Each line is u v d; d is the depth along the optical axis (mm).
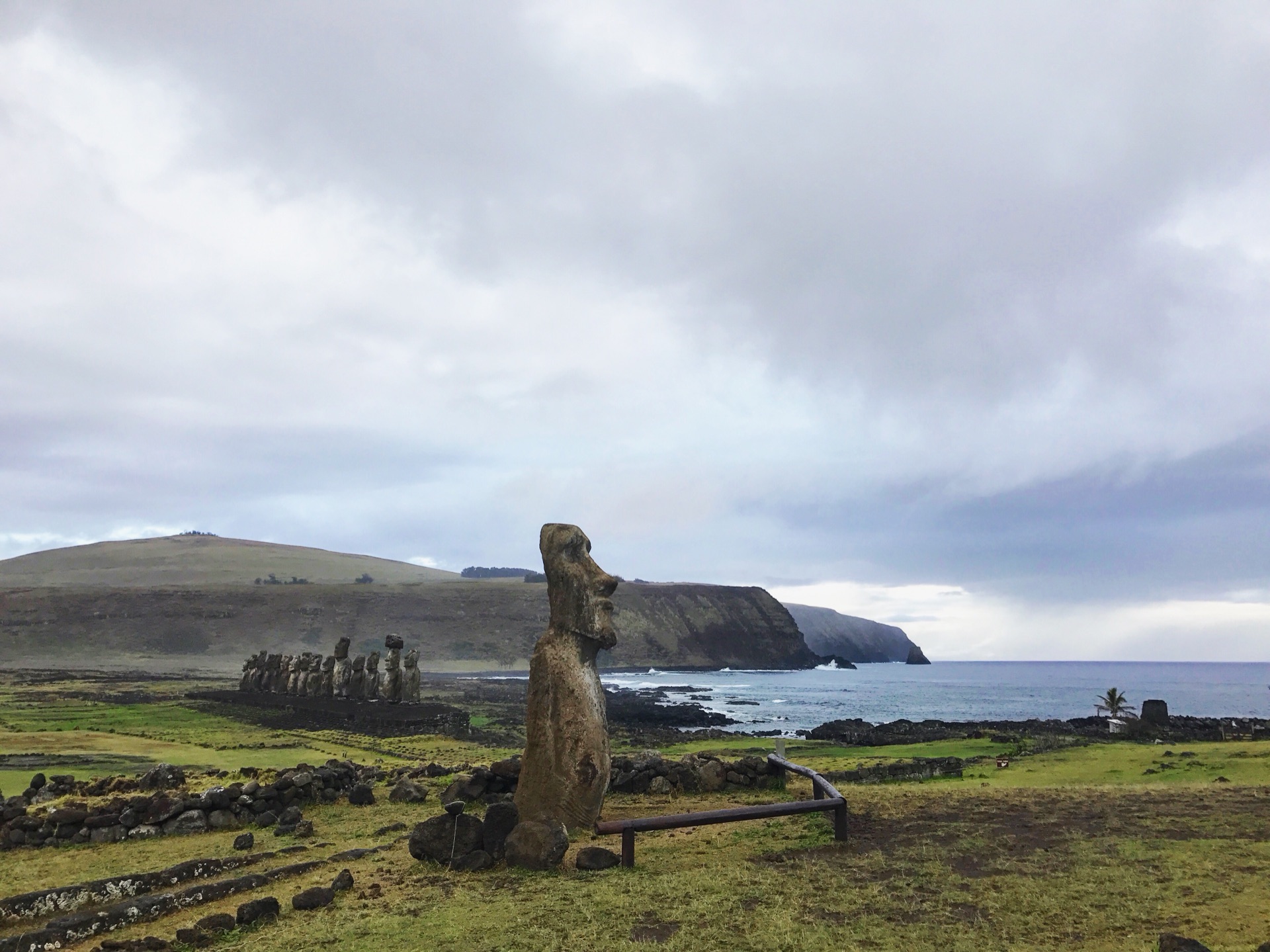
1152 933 6520
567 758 10844
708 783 14500
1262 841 9117
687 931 6746
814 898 7605
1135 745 27234
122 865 10461
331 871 9586
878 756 26391
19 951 7199
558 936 6750
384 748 26031
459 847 9383
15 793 16672
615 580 11883
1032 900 7359
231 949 6938
